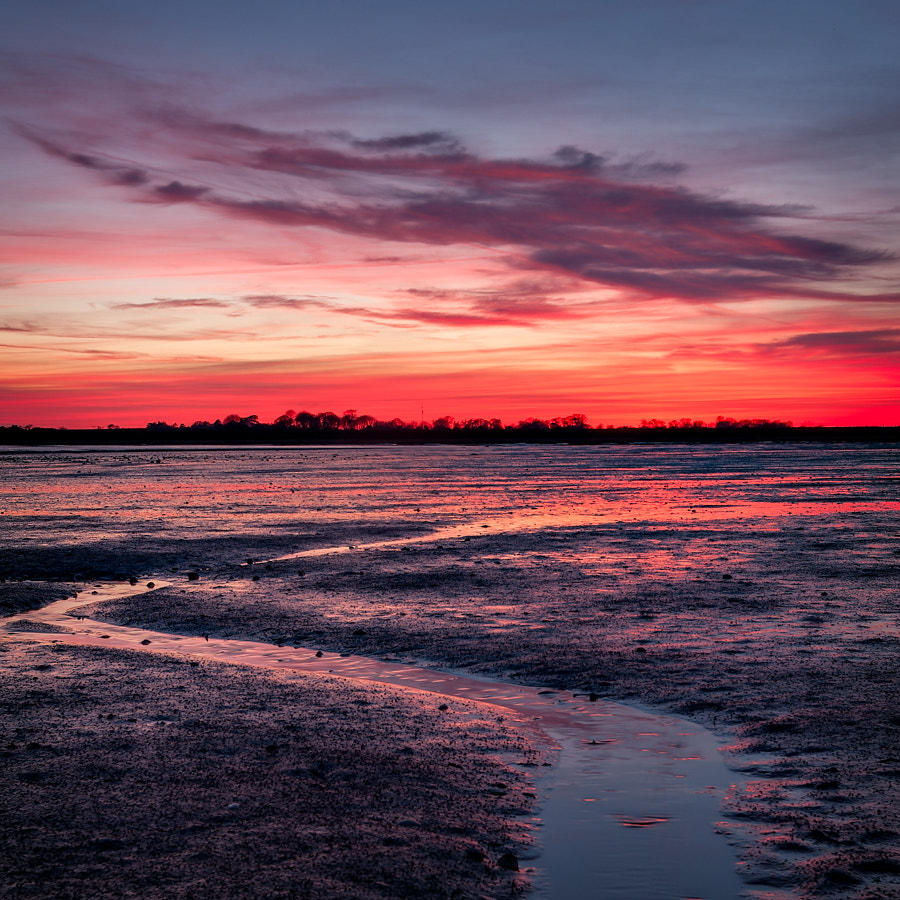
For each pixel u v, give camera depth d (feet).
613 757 25.85
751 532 86.48
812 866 18.53
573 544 78.59
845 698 30.60
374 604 51.08
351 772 23.90
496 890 17.63
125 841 19.35
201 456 367.25
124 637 44.34
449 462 298.15
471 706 31.55
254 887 17.28
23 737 26.94
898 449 443.32
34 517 105.91
